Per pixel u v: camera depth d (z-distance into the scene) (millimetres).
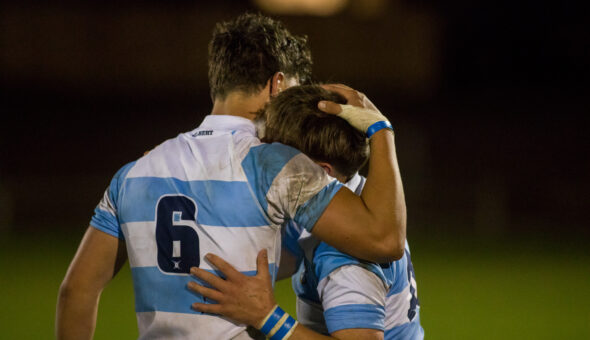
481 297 24000
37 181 55062
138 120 70375
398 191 6102
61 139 67938
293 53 7047
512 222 44344
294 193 5949
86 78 69188
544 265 29656
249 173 6023
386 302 6570
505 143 67188
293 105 6500
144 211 6246
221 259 5977
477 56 71875
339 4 71625
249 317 5941
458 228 41562
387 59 72688
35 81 68188
